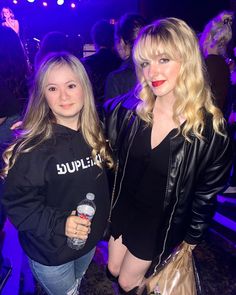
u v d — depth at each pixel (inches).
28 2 378.6
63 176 59.2
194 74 62.1
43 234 58.3
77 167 60.9
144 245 75.5
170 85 62.2
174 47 58.5
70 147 60.2
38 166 56.1
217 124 64.4
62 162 58.9
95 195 65.2
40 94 58.0
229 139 66.0
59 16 393.1
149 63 61.8
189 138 64.6
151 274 79.4
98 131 65.4
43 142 57.3
